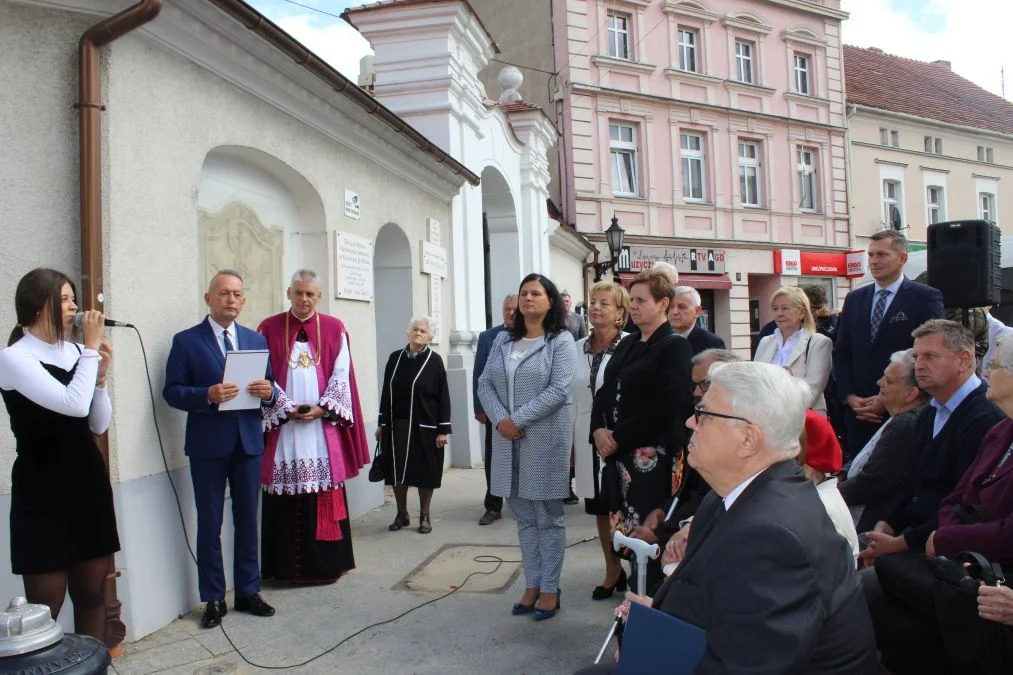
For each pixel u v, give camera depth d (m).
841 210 24.33
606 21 20.19
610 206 20.14
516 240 12.91
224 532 4.95
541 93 20.17
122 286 4.09
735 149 22.23
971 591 2.56
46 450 3.30
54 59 3.98
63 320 3.36
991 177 28.36
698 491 3.72
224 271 4.47
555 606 4.39
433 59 9.27
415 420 6.34
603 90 19.86
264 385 4.40
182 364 4.26
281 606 4.66
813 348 5.45
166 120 4.46
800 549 1.93
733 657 1.89
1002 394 2.87
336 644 4.08
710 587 2.03
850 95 25.22
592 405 4.55
